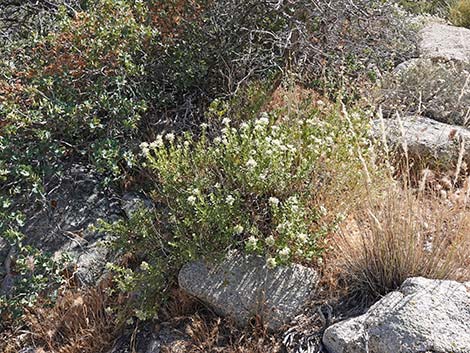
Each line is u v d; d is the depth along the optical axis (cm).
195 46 498
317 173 379
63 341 367
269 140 356
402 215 332
